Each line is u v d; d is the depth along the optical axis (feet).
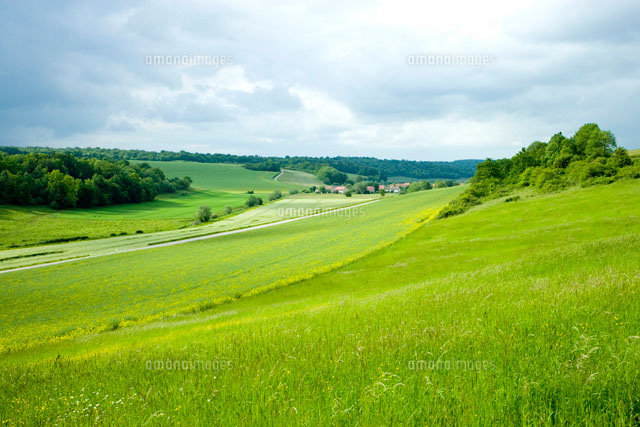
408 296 48.11
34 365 40.55
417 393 16.25
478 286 45.60
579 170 207.10
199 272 146.41
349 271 112.47
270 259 159.33
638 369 15.23
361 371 19.56
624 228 99.45
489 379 16.58
